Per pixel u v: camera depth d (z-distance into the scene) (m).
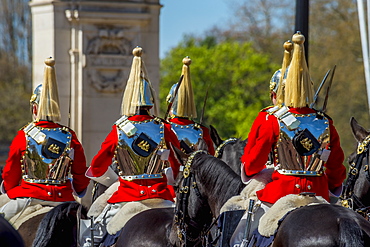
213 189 15.88
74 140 19.38
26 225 17.34
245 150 16.36
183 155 16.38
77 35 38.25
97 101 38.50
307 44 25.94
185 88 22.66
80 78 38.12
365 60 35.84
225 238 15.77
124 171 18.28
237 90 82.44
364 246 12.78
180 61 85.94
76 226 15.82
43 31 38.41
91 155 38.28
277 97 16.55
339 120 69.19
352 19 71.19
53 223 15.52
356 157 19.25
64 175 19.19
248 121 78.44
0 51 92.56
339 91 69.50
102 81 38.50
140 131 18.14
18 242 10.84
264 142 15.88
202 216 16.09
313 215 13.67
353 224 12.77
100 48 38.44
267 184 16.19
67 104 38.22
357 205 19.20
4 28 93.00
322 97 69.44
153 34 39.19
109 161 18.42
